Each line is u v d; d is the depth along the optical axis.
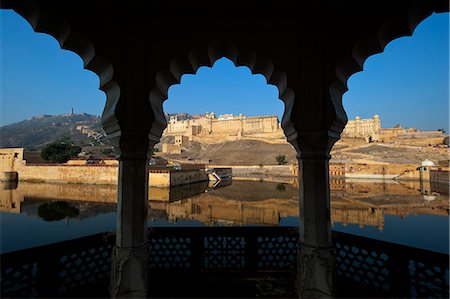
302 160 3.59
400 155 64.12
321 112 3.50
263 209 25.25
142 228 3.52
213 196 33.94
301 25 3.61
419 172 49.69
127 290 3.33
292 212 23.66
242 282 4.09
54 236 16.23
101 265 4.08
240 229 4.48
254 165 76.62
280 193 36.44
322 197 3.46
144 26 3.63
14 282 3.21
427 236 14.13
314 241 3.41
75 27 3.32
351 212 21.92
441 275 3.08
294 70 3.61
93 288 3.85
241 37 3.67
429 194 32.78
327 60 3.55
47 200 30.19
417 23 3.42
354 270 3.95
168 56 3.62
